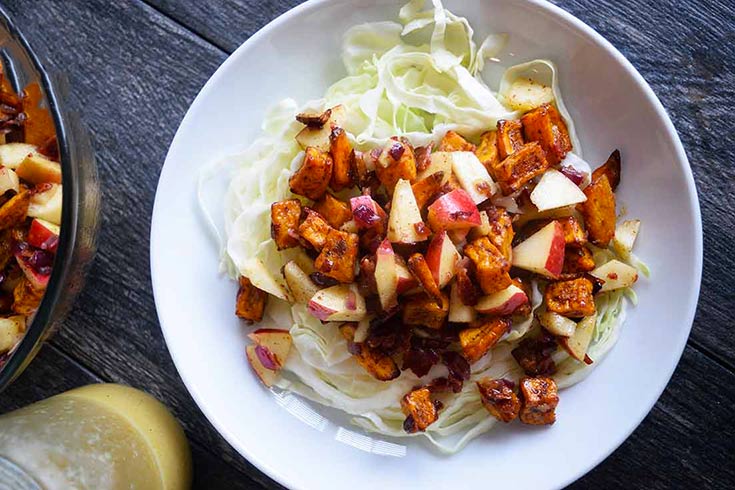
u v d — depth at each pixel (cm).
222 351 47
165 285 46
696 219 44
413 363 45
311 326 45
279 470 46
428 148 45
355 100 46
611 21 49
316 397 46
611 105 45
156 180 50
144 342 50
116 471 45
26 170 48
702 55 49
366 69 47
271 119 46
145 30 50
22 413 46
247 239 46
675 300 45
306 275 45
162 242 46
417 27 45
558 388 46
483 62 46
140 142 50
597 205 44
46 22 50
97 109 50
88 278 50
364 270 43
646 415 48
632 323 46
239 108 46
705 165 49
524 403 45
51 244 48
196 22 50
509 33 45
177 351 45
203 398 46
